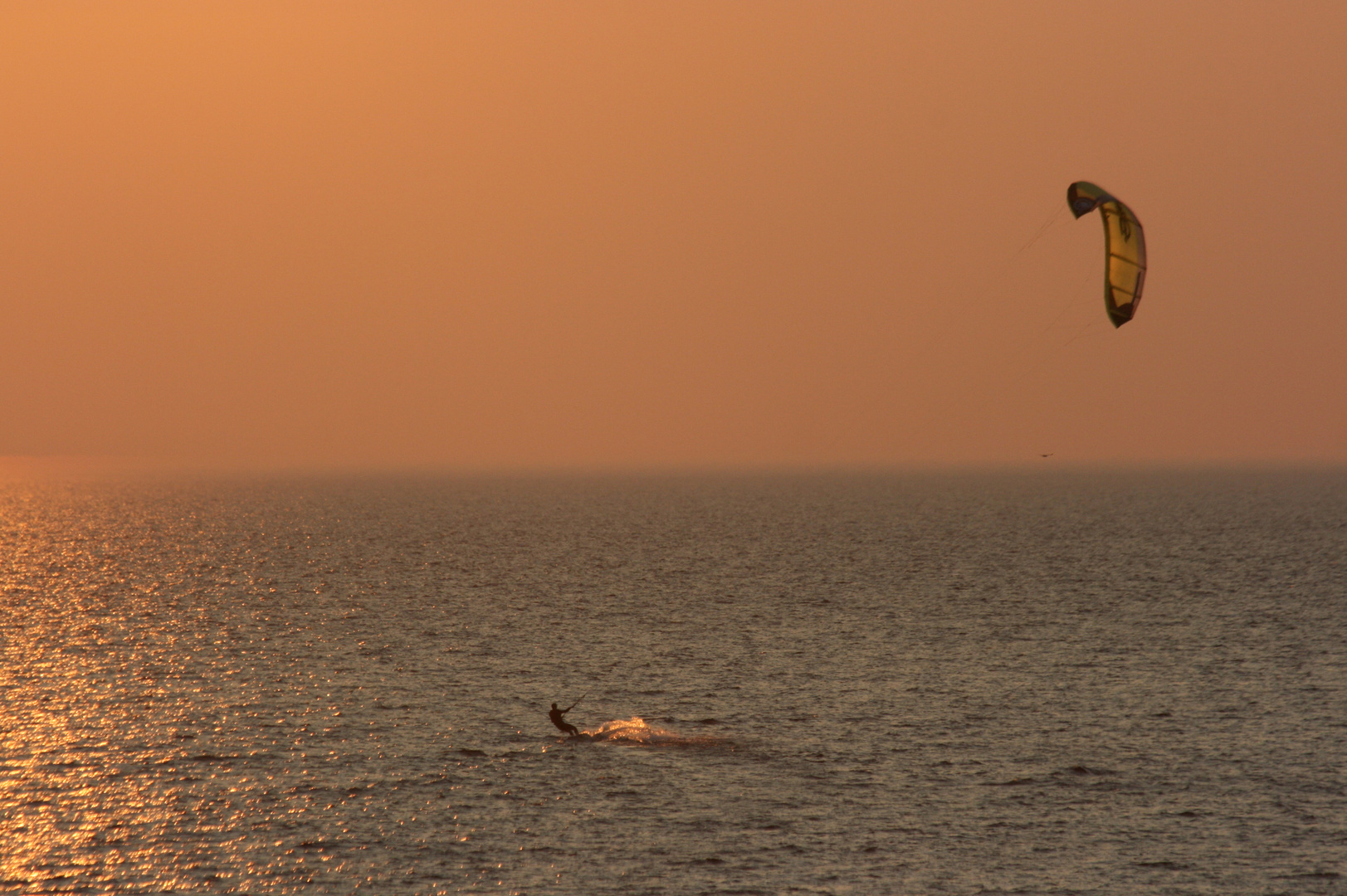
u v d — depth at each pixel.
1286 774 149.12
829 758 155.88
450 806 137.38
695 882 117.88
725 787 144.25
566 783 145.38
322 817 133.62
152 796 139.75
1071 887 117.25
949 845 127.00
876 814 135.75
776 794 141.88
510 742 163.12
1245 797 141.00
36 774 147.25
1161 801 139.62
